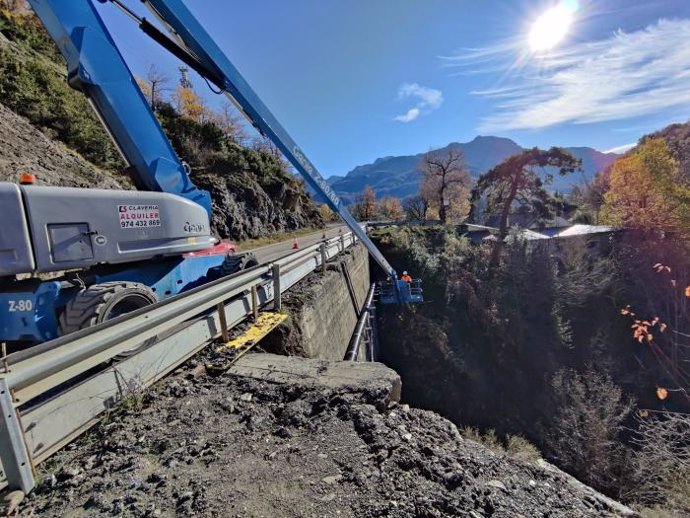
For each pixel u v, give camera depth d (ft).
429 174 173.68
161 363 11.03
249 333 15.11
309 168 24.94
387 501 6.40
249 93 17.94
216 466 7.39
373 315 63.05
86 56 12.47
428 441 8.42
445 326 77.87
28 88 44.57
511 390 70.23
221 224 68.18
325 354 25.44
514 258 89.30
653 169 97.35
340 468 7.32
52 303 10.96
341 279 37.81
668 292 71.31
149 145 14.65
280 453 7.83
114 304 11.07
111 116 13.58
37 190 9.83
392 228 117.50
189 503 6.32
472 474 7.38
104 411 9.07
